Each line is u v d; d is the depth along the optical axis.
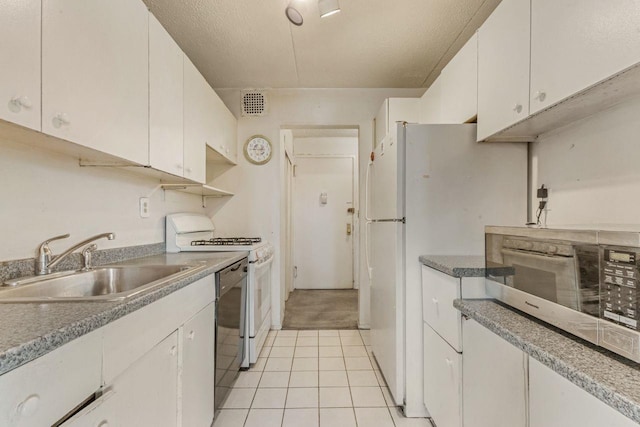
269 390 1.99
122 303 0.82
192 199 2.83
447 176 1.71
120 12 1.23
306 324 3.26
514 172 1.71
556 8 1.09
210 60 2.59
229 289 1.82
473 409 1.16
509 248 1.10
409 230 1.71
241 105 3.12
